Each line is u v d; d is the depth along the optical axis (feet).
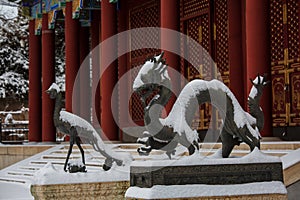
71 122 49.49
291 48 73.31
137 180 33.24
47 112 110.11
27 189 74.54
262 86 38.01
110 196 47.19
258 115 37.58
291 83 73.15
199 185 32.53
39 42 118.42
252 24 58.75
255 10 58.65
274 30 75.46
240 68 78.23
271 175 34.37
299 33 72.13
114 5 90.17
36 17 116.78
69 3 104.01
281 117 74.18
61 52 197.47
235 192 33.01
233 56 78.89
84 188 46.34
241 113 35.99
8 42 202.69
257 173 34.04
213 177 32.99
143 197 31.91
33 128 117.29
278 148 52.24
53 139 110.22
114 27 89.92
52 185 45.42
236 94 78.18
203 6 89.92
